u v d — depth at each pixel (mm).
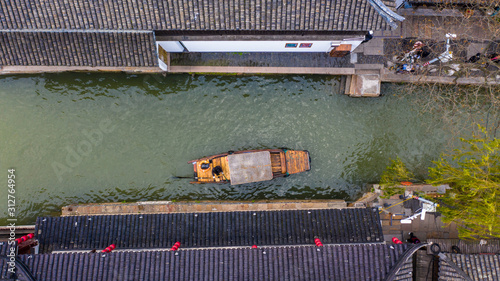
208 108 20859
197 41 16531
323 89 20938
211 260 12773
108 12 13172
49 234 16266
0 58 15609
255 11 13227
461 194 16875
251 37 15758
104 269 12508
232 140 20906
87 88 20484
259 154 18422
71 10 13117
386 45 19641
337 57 19562
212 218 16688
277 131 21016
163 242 16172
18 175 20469
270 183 20781
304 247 13039
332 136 21188
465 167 16953
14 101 20438
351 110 21125
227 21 13445
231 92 20844
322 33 15242
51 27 13445
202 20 13430
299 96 21000
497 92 19828
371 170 21312
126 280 12336
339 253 12742
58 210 20516
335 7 13047
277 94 20938
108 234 16297
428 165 21266
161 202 19969
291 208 19609
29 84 20344
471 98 20734
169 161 20766
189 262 12734
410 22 19578
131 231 16359
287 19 13375
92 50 15461
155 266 12625
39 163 20531
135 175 20781
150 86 20562
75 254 12688
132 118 20719
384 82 20641
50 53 15562
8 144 20484
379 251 12703
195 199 20828
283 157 19719
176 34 15344
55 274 12383
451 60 18500
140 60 15805
